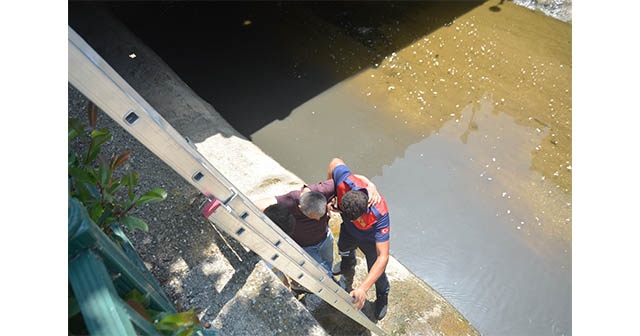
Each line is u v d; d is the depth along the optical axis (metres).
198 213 3.04
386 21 7.00
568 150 5.09
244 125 5.36
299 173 4.89
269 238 2.07
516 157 5.03
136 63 5.58
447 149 5.12
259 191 4.15
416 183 4.80
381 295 3.44
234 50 6.41
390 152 5.11
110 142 3.47
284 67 6.15
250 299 2.66
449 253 4.23
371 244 3.05
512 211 4.55
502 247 4.27
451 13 7.18
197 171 1.65
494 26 6.88
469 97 5.74
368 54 6.38
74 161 1.92
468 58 6.31
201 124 4.82
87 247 1.26
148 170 3.30
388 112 5.55
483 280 4.04
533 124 5.39
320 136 5.27
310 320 2.61
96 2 6.62
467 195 4.70
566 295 3.94
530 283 4.02
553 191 4.70
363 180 3.01
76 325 1.33
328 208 3.12
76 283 1.19
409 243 4.32
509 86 5.89
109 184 1.95
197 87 5.82
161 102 5.01
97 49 5.80
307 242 3.05
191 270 2.75
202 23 6.86
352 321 3.45
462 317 3.66
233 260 2.82
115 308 1.15
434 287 3.98
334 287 2.59
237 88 5.82
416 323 3.54
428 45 6.53
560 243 4.30
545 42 6.59
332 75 6.04
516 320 3.79
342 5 7.32
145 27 6.74
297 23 6.91
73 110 3.70
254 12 7.11
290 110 5.55
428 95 5.76
